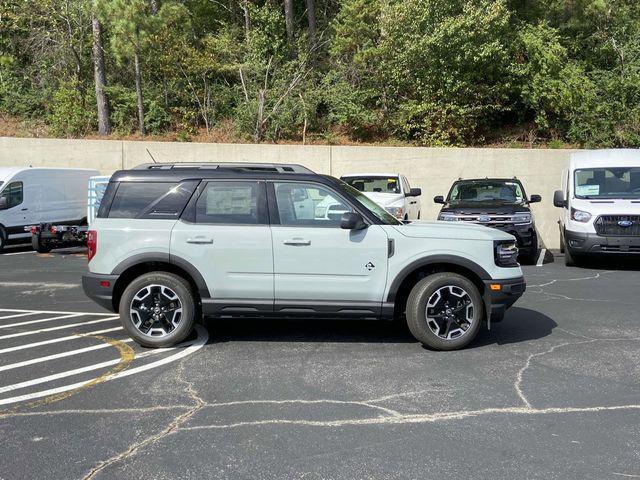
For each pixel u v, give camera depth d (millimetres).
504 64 21625
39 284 11023
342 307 6520
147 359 6281
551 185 18938
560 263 13664
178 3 22922
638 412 4789
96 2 20422
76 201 18281
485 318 6668
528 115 23469
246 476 3775
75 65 24922
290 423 4590
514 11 22500
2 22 25156
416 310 6445
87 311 8703
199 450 4137
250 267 6535
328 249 6480
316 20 27156
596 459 3979
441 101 21547
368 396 5164
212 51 24062
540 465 3896
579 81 21297
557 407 4898
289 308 6551
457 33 20797
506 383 5480
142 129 23000
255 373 5797
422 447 4168
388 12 21562
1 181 16141
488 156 19188
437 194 19562
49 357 6363
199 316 6969
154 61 23000
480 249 6477
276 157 20344
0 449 4176
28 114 25062
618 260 14039
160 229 6605
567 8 23812
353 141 22797
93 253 6676
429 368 5938
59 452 4125
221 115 24250
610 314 8281
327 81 23328
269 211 6625
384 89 22797
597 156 13398
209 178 6723
